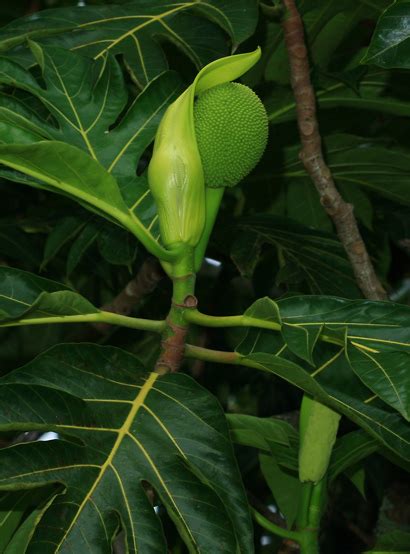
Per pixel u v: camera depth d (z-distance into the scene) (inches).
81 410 55.2
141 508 53.4
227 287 87.4
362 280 68.1
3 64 61.4
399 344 55.8
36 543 51.9
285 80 78.4
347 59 77.0
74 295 56.3
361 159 78.2
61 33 65.9
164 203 57.6
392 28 57.3
